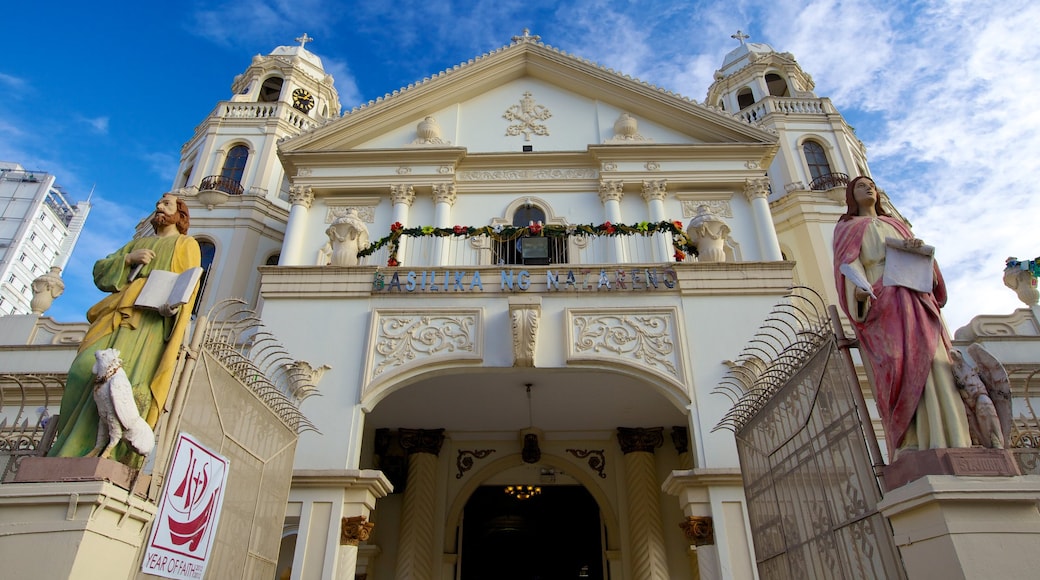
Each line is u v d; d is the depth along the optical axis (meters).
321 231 15.44
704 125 16.48
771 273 10.59
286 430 7.87
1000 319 14.57
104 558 4.33
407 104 16.84
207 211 20.08
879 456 5.04
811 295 18.12
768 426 7.53
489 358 9.89
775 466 7.29
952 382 4.61
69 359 14.13
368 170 16.08
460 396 12.11
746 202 15.72
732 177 15.74
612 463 14.05
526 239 14.77
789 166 20.56
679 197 15.77
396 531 13.09
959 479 4.22
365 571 12.39
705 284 10.52
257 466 6.96
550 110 17.28
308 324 10.32
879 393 4.91
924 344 4.68
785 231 19.42
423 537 12.76
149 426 4.88
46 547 4.07
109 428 4.55
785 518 7.01
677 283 10.52
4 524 4.15
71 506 4.20
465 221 15.55
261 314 10.45
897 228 5.46
